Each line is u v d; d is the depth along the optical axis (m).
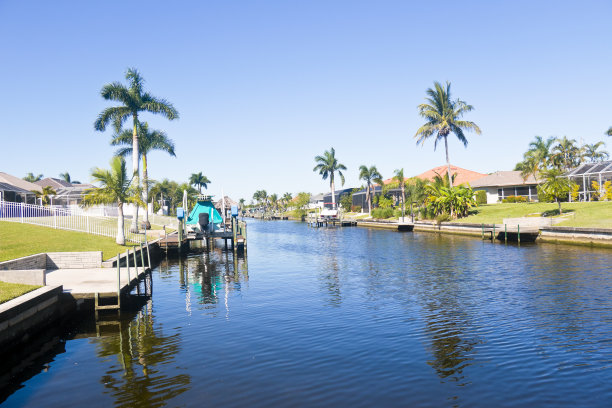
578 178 51.81
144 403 8.12
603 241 30.56
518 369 9.34
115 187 28.59
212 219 36.69
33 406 8.19
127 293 16.17
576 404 7.72
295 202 145.00
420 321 13.27
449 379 8.91
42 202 55.66
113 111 39.06
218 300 17.19
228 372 9.52
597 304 14.76
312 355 10.48
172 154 46.19
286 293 18.27
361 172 78.19
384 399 8.05
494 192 66.94
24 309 11.87
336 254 33.22
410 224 59.91
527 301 15.47
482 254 29.89
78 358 10.80
